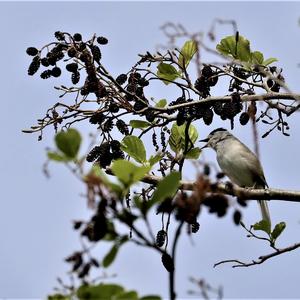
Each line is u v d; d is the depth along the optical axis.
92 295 5.82
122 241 5.87
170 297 5.71
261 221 11.06
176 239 5.80
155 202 5.89
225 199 6.04
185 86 12.78
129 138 11.49
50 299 6.02
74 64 12.02
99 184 5.77
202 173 5.98
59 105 12.26
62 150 6.05
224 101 12.38
